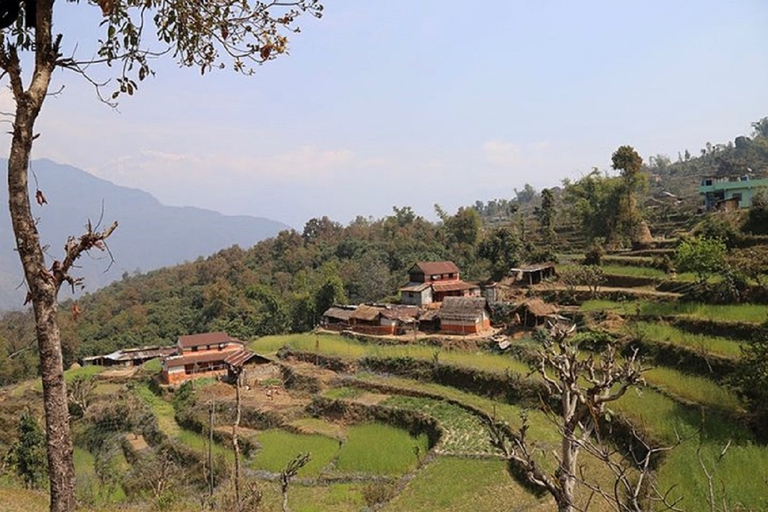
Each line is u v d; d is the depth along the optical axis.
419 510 26.33
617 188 71.12
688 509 18.19
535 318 52.22
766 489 18.84
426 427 38.44
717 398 28.83
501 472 29.00
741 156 124.38
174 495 28.42
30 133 8.19
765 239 47.34
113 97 9.45
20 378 82.81
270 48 9.91
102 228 9.40
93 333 96.75
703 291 43.41
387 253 100.12
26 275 8.14
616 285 55.84
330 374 51.62
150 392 59.00
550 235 80.38
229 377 57.53
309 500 30.16
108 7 8.57
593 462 25.86
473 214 95.31
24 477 34.25
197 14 9.45
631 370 6.88
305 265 112.94
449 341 53.28
